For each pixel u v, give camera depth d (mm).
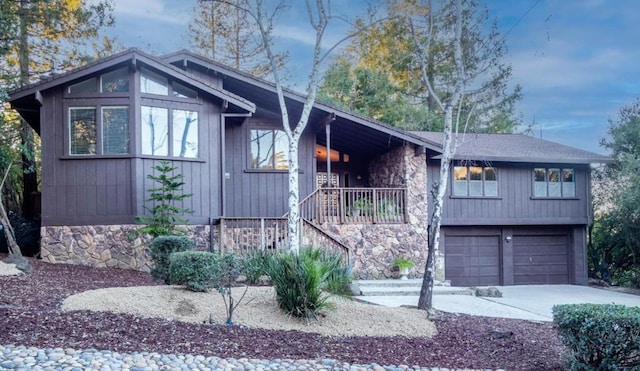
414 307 8766
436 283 13219
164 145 12234
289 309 7141
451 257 16531
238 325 6625
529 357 6133
